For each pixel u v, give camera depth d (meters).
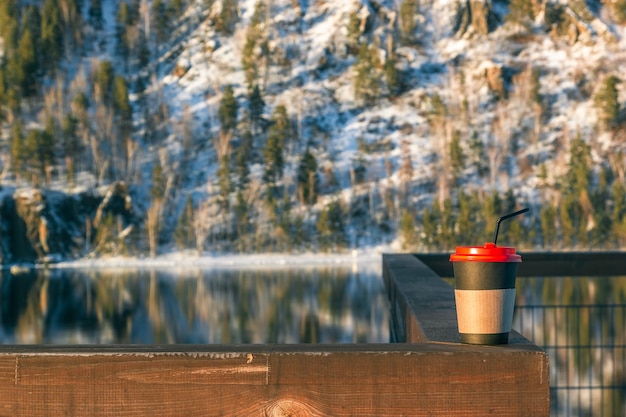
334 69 134.50
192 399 3.29
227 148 113.75
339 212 104.00
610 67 133.75
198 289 48.91
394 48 137.62
